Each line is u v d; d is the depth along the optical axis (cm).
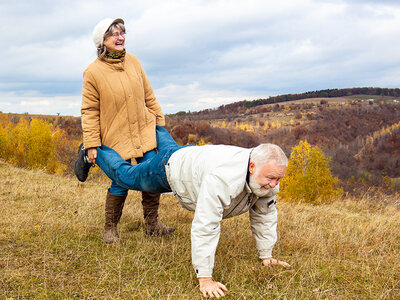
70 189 616
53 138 2136
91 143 341
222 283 268
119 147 348
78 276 271
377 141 11325
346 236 378
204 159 247
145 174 295
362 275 279
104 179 966
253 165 236
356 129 16412
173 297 244
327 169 1814
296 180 1869
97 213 450
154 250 329
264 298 245
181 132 9256
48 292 245
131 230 396
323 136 15875
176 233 388
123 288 256
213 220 236
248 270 285
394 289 259
